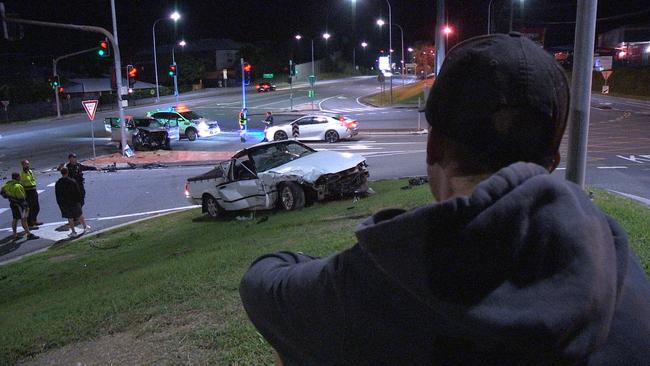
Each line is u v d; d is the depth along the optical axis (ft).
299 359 3.15
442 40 53.26
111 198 63.31
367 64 474.08
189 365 13.78
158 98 245.24
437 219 2.39
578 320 2.30
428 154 3.09
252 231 34.30
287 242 26.48
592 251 2.42
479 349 2.43
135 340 16.22
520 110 2.71
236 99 244.22
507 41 2.82
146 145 105.29
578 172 18.26
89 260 38.40
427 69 336.08
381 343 2.62
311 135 102.89
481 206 2.40
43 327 19.19
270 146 45.85
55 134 151.23
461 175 2.89
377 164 71.51
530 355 2.37
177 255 32.40
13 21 75.87
